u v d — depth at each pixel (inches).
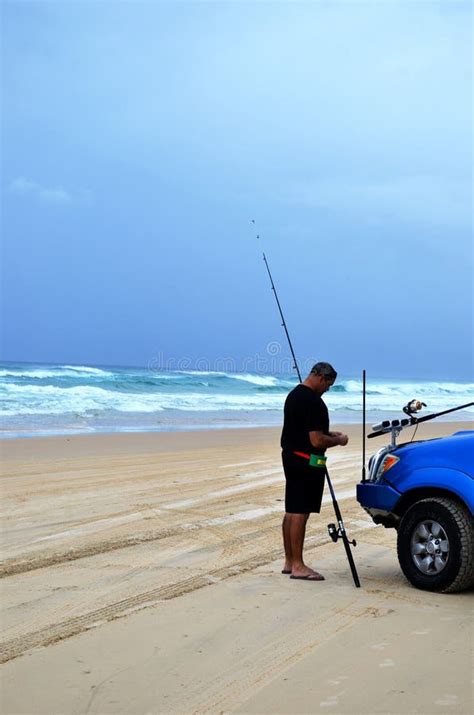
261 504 402.3
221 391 1729.8
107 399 1254.3
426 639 195.9
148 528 339.9
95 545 305.4
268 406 1323.8
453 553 235.1
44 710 155.8
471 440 248.7
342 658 182.9
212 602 228.4
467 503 235.8
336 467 563.2
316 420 257.1
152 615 215.3
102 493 428.1
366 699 160.6
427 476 246.5
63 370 1887.3
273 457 608.4
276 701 159.9
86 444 659.4
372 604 227.3
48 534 325.1
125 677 171.8
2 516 361.7
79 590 241.3
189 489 447.8
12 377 1614.2
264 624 207.8
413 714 153.9
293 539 259.1
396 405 1609.3
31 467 518.9
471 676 172.2
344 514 389.1
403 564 247.9
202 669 176.4
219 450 650.2
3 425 826.2
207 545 308.7
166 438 733.9
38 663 179.3
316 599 232.2
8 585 246.8
